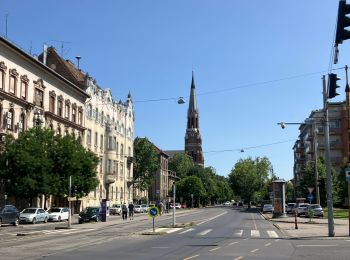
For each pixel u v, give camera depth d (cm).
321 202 8056
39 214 4575
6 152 4591
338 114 9525
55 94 6016
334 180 7644
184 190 13238
